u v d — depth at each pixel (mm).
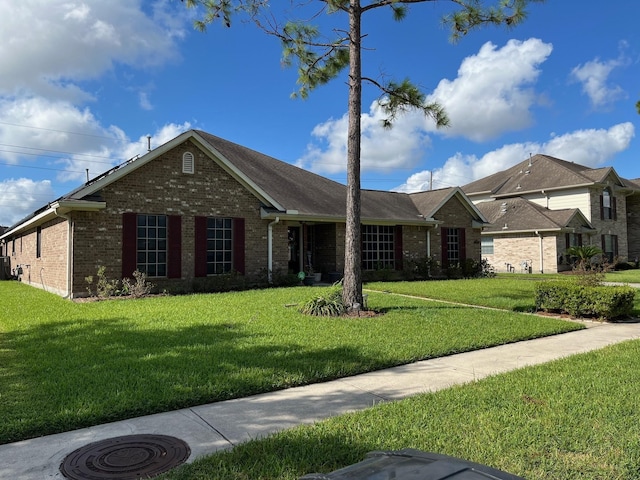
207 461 3291
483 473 1799
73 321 8727
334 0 10406
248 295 12844
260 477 3066
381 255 20266
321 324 8484
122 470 3229
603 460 3232
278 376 5277
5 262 26641
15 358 6023
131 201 13391
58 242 14180
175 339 7082
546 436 3637
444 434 3688
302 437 3656
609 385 5000
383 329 8117
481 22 10016
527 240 28438
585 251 26266
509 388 4902
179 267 14242
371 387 5164
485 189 36656
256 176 18609
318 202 18969
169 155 14164
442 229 22312
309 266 18594
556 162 34500
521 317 9695
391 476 1808
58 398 4488
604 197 31406
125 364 5652
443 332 7953
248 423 4098
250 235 15930
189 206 14508
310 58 12016
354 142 10461
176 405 4469
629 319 10227
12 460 3383
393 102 11586
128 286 12781
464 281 19281
